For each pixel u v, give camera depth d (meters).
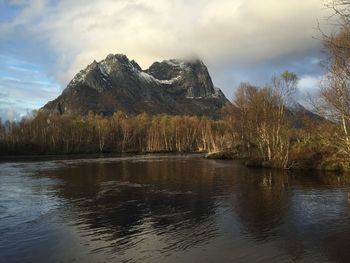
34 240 21.88
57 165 73.12
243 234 22.58
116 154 125.19
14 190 40.31
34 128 135.88
